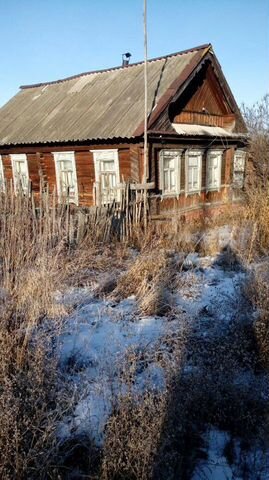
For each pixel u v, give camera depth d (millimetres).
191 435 2531
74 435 2537
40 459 2254
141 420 2350
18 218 5598
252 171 14625
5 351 3105
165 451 2289
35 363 2941
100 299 4820
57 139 10719
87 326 4074
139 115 9633
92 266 5828
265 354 3203
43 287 4352
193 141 11453
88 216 7070
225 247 6879
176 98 10016
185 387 2707
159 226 8086
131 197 8648
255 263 6105
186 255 6363
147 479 2143
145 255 5891
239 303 4102
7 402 2418
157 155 10062
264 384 2877
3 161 13414
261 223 7418
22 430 2350
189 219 10469
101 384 2854
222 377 2793
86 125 10539
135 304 4645
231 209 10297
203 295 4871
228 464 2426
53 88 14438
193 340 3477
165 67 11133
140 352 3283
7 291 4262
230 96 12719
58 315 4121
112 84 12078
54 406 2770
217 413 2627
